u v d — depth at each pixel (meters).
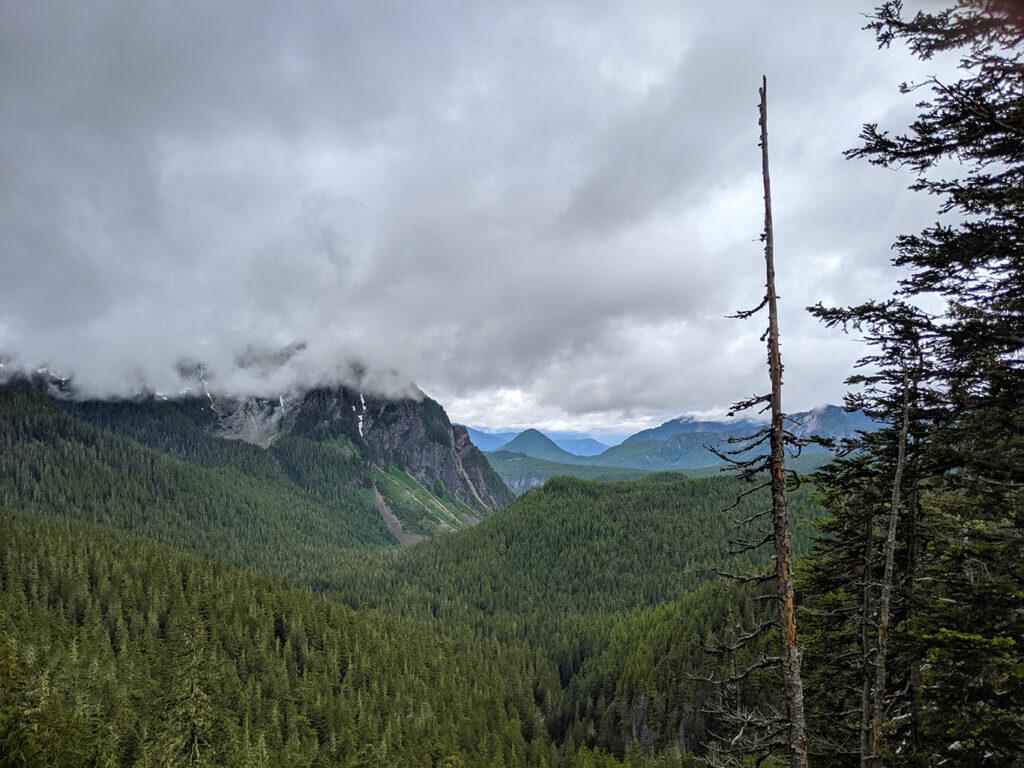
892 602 19.03
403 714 107.06
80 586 123.81
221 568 156.25
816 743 22.44
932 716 16.38
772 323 13.39
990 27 14.54
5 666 41.72
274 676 104.56
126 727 56.81
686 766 77.31
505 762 94.19
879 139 16.84
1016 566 16.22
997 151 15.52
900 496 17.77
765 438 13.92
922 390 17.30
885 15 15.31
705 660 90.06
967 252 15.80
